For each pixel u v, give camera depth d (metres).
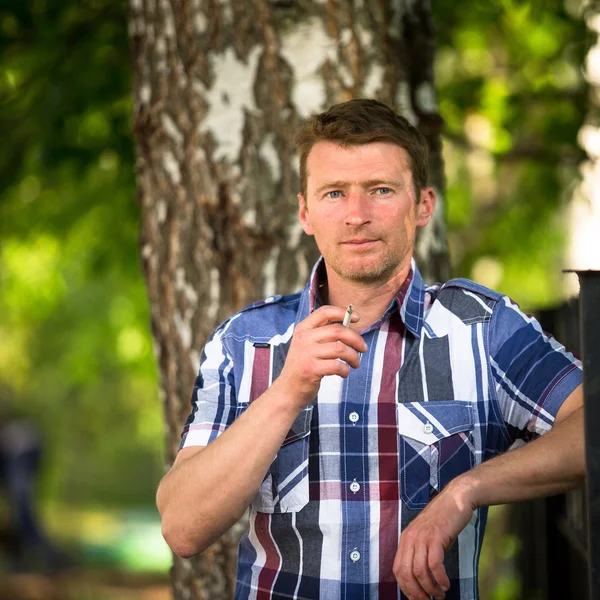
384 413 2.96
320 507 2.92
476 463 2.96
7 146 7.87
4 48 7.41
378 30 4.38
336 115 2.98
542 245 9.80
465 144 8.54
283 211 4.32
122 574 19.64
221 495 2.75
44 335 15.34
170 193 4.46
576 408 2.88
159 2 4.48
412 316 3.04
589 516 2.50
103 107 7.74
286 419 2.73
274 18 4.33
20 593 17.56
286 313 3.19
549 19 7.68
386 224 2.93
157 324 4.56
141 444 26.73
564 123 7.77
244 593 3.00
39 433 21.67
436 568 2.64
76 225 9.09
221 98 4.35
